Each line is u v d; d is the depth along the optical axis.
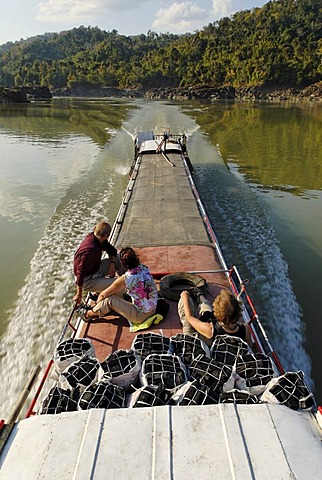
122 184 17.66
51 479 2.40
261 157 24.45
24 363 6.89
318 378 6.80
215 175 19.44
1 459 2.57
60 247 11.39
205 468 2.43
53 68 158.62
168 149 18.39
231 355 3.92
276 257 10.79
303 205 15.75
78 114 53.59
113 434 2.66
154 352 3.96
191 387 3.28
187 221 9.95
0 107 67.50
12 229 13.04
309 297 9.14
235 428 2.69
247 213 14.06
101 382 3.43
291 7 161.38
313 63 103.00
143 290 5.40
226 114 54.16
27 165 22.23
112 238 9.21
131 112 55.44
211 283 7.00
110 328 5.70
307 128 38.41
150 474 2.41
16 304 8.76
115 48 182.75
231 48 132.00
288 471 2.41
